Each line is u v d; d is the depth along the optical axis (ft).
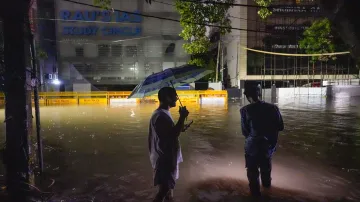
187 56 105.40
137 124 38.73
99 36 103.14
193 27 38.32
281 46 109.19
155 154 12.84
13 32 16.08
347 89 87.92
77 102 74.74
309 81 112.37
